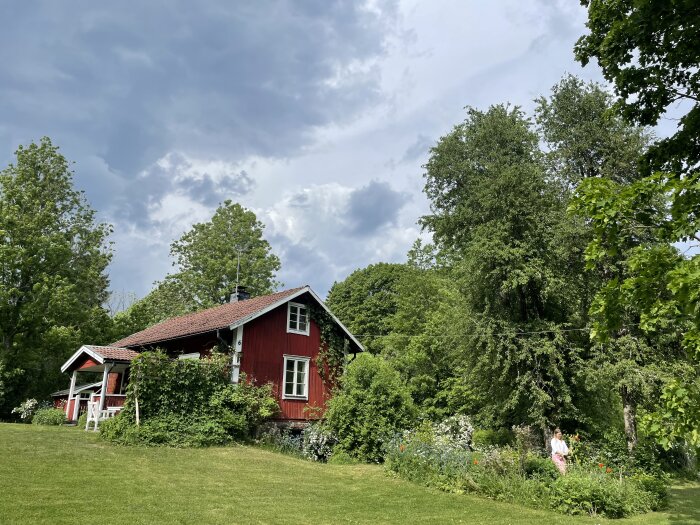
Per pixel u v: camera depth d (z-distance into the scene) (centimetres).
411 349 3278
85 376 3531
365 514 1059
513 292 2472
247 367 2161
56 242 3328
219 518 923
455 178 3331
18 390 3084
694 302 585
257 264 4734
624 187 695
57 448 1452
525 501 1280
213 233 4809
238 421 1916
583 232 2227
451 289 3572
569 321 2405
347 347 2550
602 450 1864
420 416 2395
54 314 3172
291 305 2409
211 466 1433
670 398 656
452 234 2989
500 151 2964
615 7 864
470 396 2839
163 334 2581
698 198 637
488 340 2256
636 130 2378
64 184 3650
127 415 1711
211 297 4581
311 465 1652
